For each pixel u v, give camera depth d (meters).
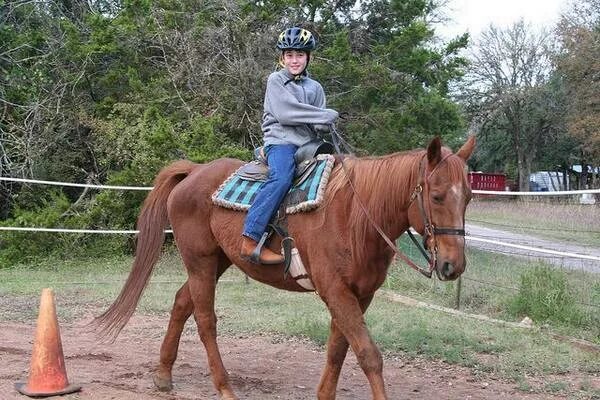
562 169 51.12
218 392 5.19
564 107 43.91
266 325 8.15
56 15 19.09
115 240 14.55
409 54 16.70
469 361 6.54
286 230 4.63
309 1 16.94
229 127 15.83
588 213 16.52
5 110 16.42
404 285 10.84
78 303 9.59
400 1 17.67
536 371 6.32
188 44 15.87
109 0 19.41
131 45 16.27
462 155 4.12
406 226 4.34
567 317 8.09
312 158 4.79
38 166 15.90
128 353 6.73
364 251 4.24
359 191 4.34
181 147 13.91
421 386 5.83
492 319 8.39
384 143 15.87
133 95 15.59
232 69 15.55
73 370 5.86
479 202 26.27
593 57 33.75
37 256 14.06
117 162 15.59
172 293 10.43
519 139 47.28
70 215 14.73
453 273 3.79
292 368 6.36
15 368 5.86
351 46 17.72
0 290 10.66
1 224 14.09
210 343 5.16
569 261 12.98
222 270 5.51
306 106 4.80
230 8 16.17
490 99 45.84
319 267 4.36
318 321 8.05
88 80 16.67
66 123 16.16
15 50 17.11
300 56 4.99
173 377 5.86
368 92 16.33
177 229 5.38
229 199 4.98
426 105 16.25
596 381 6.02
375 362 4.06
